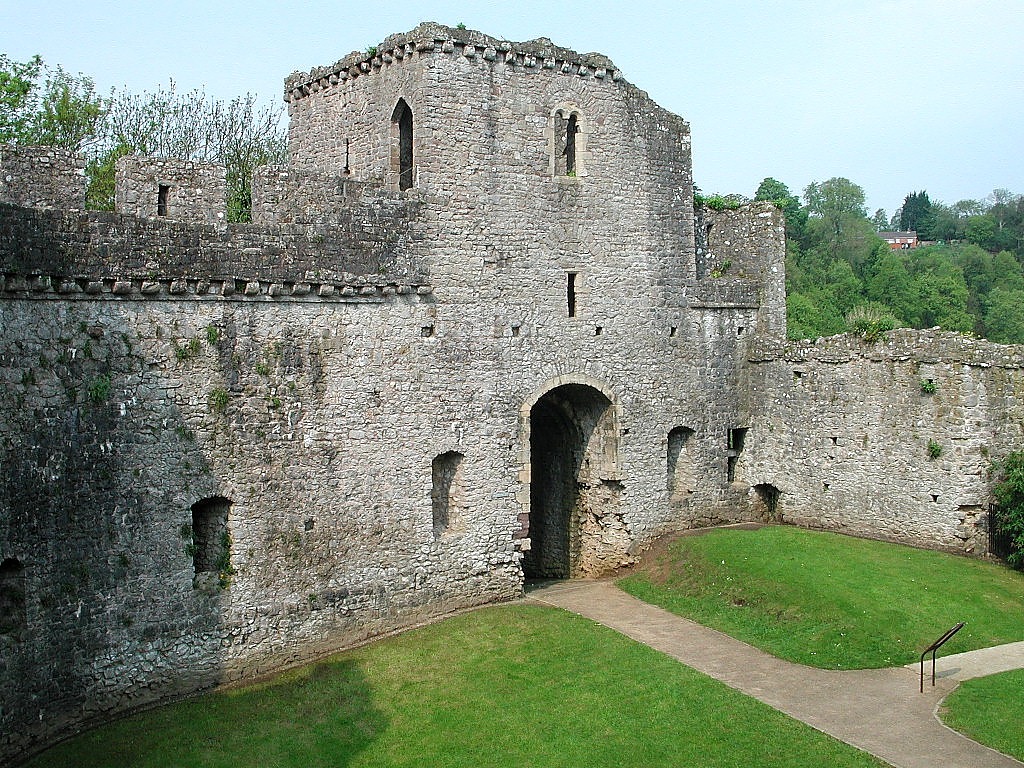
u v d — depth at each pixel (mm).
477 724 21109
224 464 23531
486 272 28734
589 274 31078
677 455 34250
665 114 32812
